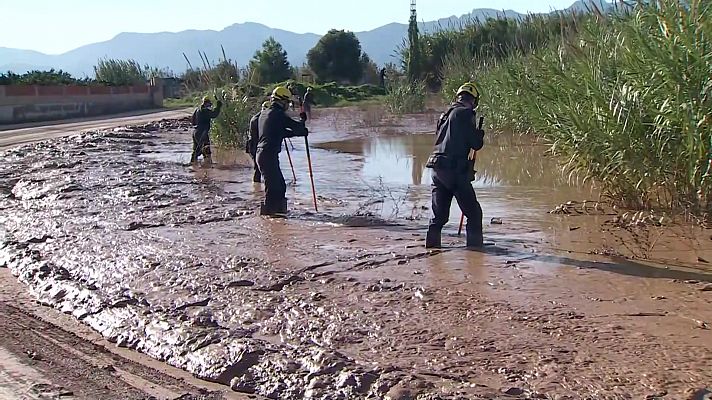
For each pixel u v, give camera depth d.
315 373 5.52
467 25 34.09
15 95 38.59
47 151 22.09
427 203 12.48
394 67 43.88
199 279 8.00
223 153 21.81
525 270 7.89
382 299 7.06
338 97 53.28
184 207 12.32
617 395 4.87
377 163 18.48
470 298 6.97
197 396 5.45
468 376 5.30
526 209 11.47
